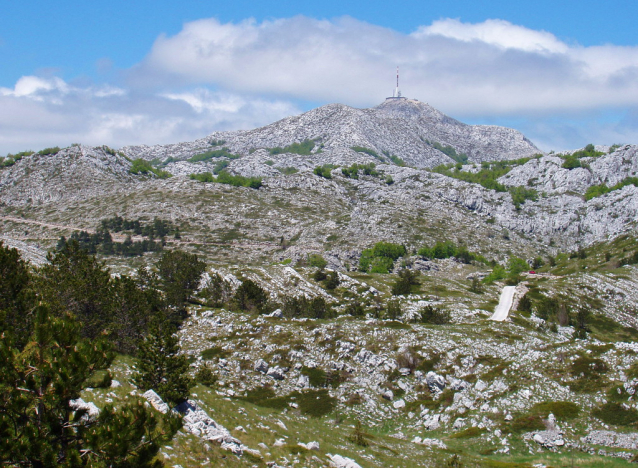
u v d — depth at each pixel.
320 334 102.50
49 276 74.75
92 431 27.88
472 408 80.69
